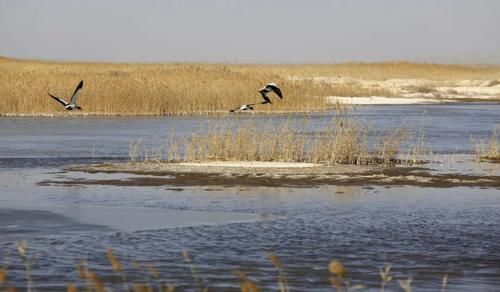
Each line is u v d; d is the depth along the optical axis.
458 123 132.25
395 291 32.75
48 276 34.50
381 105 193.88
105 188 60.50
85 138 102.50
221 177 65.69
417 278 34.91
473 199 55.72
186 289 32.78
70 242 41.38
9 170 71.38
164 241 41.81
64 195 57.16
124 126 120.69
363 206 52.56
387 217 48.78
